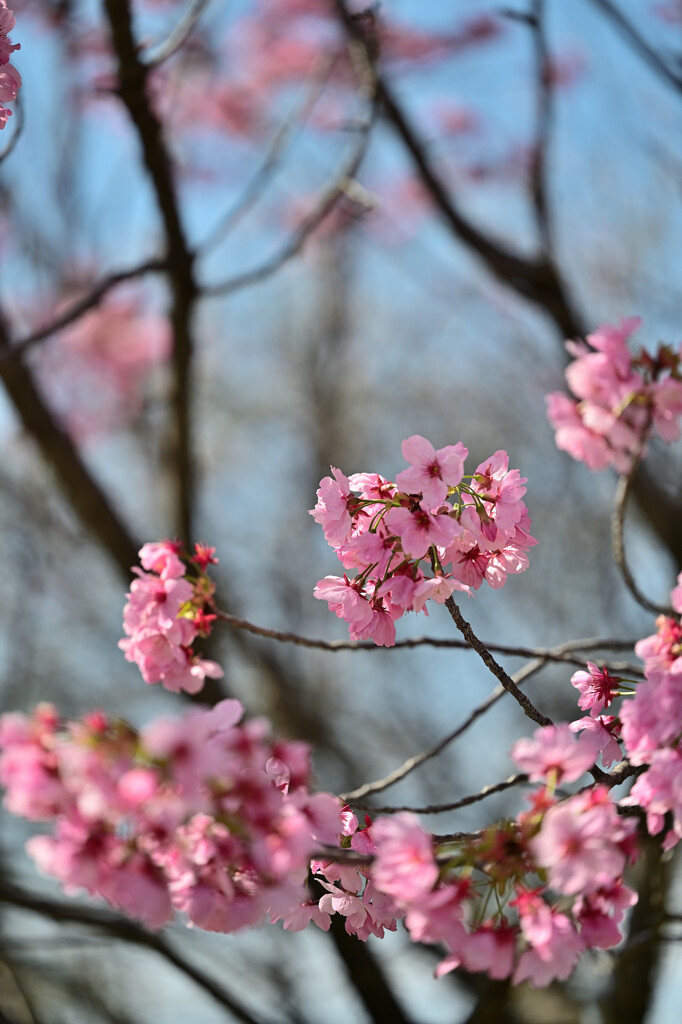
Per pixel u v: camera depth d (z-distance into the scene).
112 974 5.80
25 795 1.23
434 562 1.84
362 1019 5.47
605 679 2.00
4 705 7.73
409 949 4.98
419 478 1.74
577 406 2.59
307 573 10.07
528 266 5.34
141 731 1.28
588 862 1.33
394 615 1.89
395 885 1.38
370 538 1.81
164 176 4.05
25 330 6.53
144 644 1.85
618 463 2.59
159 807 1.26
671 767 1.55
